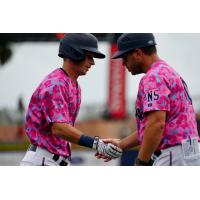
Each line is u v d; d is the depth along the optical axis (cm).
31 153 1393
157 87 1260
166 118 1274
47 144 1387
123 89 3916
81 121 4075
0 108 3922
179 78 1302
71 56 1395
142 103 1288
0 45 4003
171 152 1273
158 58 1329
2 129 3872
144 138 1248
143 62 1322
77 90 1432
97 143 1364
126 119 3978
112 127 4003
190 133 1284
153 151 1247
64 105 1364
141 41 1313
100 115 4044
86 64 1415
